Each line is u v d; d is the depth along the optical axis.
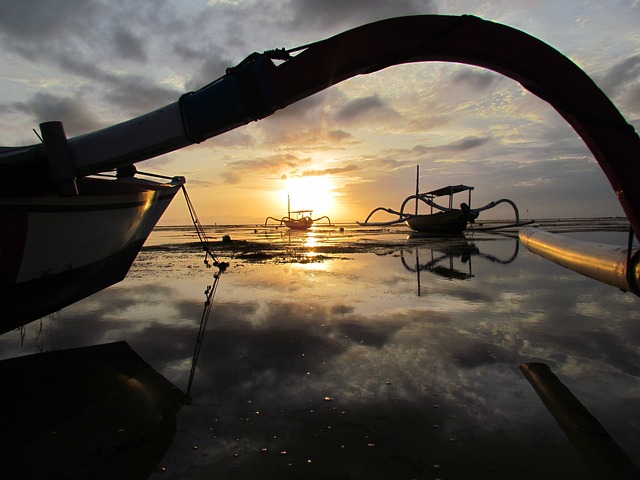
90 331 5.32
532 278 9.20
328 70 3.36
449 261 12.95
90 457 2.56
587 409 3.03
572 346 4.44
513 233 33.72
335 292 7.71
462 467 2.38
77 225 4.82
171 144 3.67
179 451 2.60
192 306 6.69
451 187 30.92
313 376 3.74
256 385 3.58
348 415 3.01
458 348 4.43
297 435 2.76
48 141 3.60
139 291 8.07
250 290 8.05
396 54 3.28
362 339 4.79
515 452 2.52
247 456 2.53
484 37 3.13
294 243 23.91
